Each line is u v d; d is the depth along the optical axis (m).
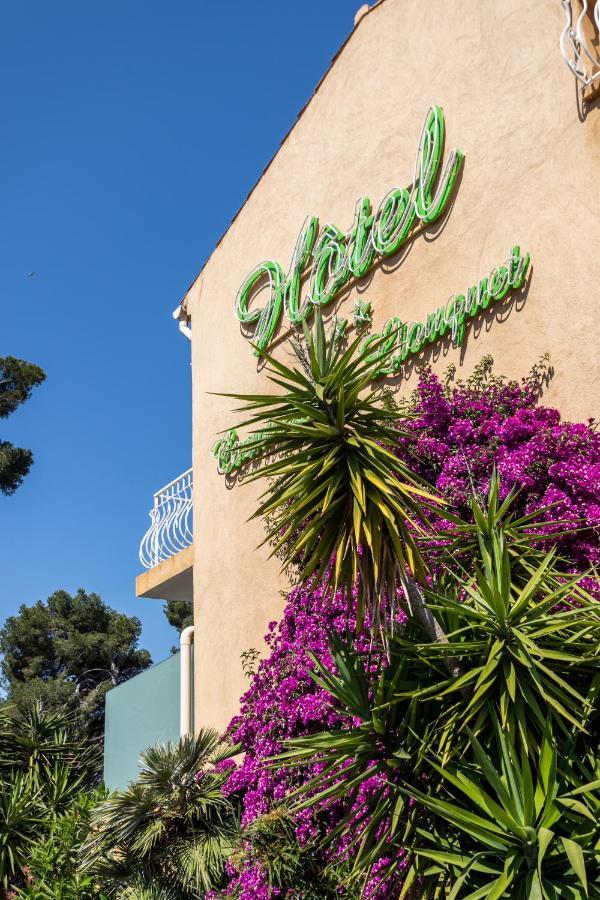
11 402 22.59
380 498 5.32
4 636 36.59
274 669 9.11
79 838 11.06
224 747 10.24
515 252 8.44
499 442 7.71
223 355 13.20
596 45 8.05
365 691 5.68
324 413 5.58
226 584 12.02
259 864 7.70
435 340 9.26
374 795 5.50
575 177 8.10
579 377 7.74
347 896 7.09
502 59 9.12
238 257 13.23
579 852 4.30
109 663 36.53
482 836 4.77
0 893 11.96
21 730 14.52
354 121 11.12
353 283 10.60
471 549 5.98
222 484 12.61
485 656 5.20
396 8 10.71
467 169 9.28
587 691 5.24
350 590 5.57
